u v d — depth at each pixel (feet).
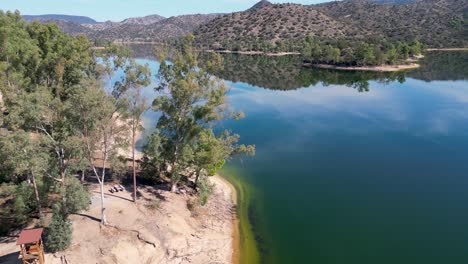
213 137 133.28
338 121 258.37
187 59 124.77
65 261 91.56
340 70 553.23
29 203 108.17
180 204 127.13
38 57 163.84
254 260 107.76
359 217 132.46
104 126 102.37
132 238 102.68
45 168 97.14
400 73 504.84
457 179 162.71
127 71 131.34
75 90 104.06
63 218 99.35
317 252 112.37
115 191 127.24
